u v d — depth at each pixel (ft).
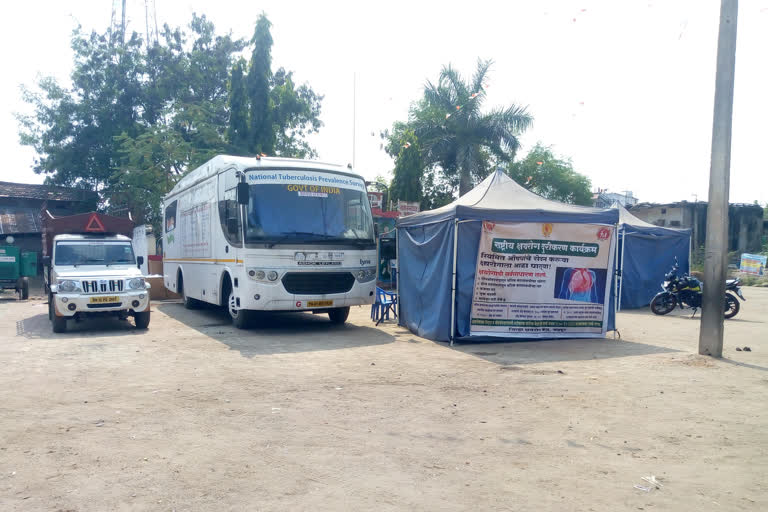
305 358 29.43
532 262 34.37
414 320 38.19
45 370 26.50
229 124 98.22
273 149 89.66
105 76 105.09
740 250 144.77
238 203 36.19
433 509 12.52
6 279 63.93
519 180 127.13
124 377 25.08
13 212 103.71
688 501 12.94
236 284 36.78
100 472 14.49
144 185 92.73
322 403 20.90
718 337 29.27
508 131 90.17
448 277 33.86
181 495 13.15
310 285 36.83
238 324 39.01
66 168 103.04
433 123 92.58
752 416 19.31
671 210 135.54
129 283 38.96
